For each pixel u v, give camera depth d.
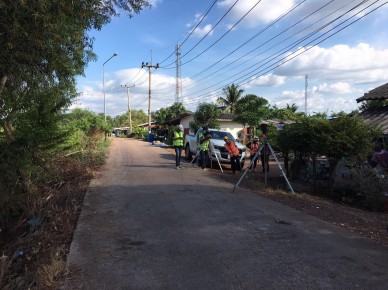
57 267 4.57
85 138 20.00
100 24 7.54
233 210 7.84
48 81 8.77
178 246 5.55
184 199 8.84
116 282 4.34
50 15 5.61
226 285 4.28
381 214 8.88
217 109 30.53
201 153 15.32
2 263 5.02
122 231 6.27
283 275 4.56
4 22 5.20
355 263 4.98
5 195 8.28
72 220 7.07
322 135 10.24
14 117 9.29
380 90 15.52
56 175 11.42
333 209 8.59
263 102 31.34
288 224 6.84
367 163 11.27
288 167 14.77
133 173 13.17
